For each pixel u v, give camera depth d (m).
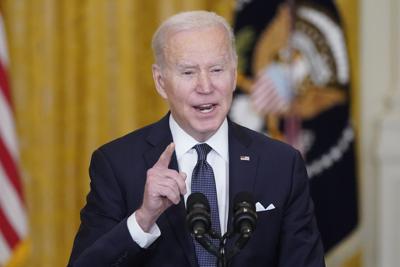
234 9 13.40
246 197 5.46
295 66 13.66
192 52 5.70
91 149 13.03
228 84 5.82
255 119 13.55
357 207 14.12
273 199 6.23
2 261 12.38
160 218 6.08
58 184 13.01
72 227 13.08
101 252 5.71
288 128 13.69
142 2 13.16
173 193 5.43
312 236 6.27
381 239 14.57
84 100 13.01
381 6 14.53
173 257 6.04
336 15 13.79
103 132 13.09
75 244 6.20
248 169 6.28
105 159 6.33
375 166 14.59
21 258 12.41
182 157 6.29
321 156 13.86
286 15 13.60
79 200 13.12
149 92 13.25
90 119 13.01
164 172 5.48
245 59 13.47
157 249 6.06
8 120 12.20
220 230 6.06
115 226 5.88
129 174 6.22
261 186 6.25
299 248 6.15
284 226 6.26
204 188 6.15
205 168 6.21
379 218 14.57
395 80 14.55
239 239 5.28
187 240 6.01
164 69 5.91
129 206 6.15
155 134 6.42
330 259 14.18
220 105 5.84
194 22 5.76
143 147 6.36
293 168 6.41
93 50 12.95
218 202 6.20
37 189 12.91
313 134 13.81
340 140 13.92
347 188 14.03
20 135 12.74
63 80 12.88
